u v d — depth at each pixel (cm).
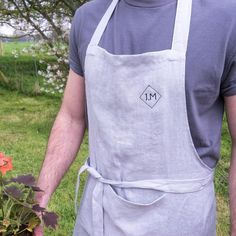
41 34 893
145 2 145
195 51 138
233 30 138
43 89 996
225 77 142
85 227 166
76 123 173
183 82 139
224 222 399
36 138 689
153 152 146
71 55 169
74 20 164
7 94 1038
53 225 149
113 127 150
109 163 154
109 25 152
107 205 156
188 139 145
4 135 703
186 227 149
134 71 144
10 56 1357
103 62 150
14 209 147
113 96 149
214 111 149
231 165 155
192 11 140
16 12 930
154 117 144
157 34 142
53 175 167
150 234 150
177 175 147
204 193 151
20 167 547
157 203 148
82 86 169
